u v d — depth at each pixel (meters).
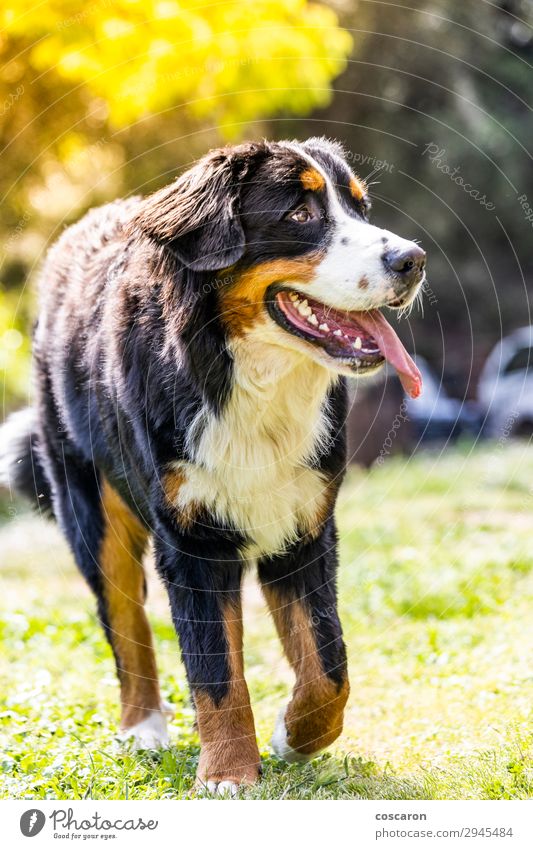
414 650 6.88
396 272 4.49
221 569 4.79
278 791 4.39
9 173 10.27
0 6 8.09
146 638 5.71
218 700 4.57
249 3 8.98
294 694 4.80
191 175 4.65
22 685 6.25
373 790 4.44
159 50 8.69
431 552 9.80
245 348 4.68
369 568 9.37
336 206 4.68
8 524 12.73
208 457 4.68
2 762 4.82
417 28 18.20
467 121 20.20
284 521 4.86
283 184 4.58
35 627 7.89
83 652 7.20
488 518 11.33
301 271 4.61
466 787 4.41
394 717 5.60
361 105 18.30
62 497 6.09
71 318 5.85
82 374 5.57
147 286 4.84
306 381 4.81
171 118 11.15
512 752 4.67
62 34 8.29
